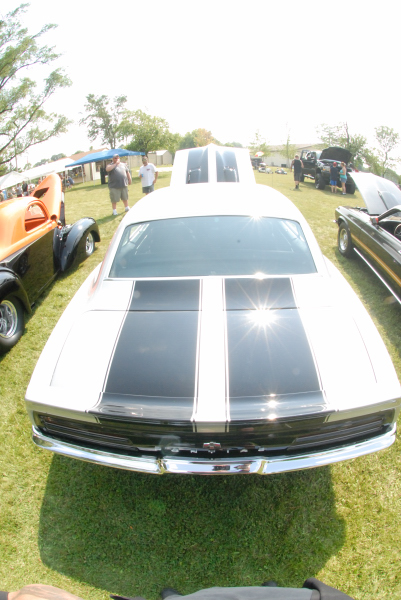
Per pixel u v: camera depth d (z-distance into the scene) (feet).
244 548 6.15
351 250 17.40
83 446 5.89
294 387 5.49
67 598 3.55
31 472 7.46
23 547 6.20
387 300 13.78
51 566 5.93
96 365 5.96
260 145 139.74
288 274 7.38
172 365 5.80
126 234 8.17
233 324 6.40
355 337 6.31
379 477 7.22
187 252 7.70
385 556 5.97
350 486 7.07
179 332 6.31
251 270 7.39
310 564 5.90
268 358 5.84
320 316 6.63
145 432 5.41
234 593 4.10
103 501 6.91
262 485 7.11
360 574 5.75
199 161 23.40
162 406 5.30
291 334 6.24
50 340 6.70
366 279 15.65
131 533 6.39
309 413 5.22
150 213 8.54
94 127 166.71
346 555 6.01
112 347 6.19
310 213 27.48
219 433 5.27
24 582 5.71
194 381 5.57
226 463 5.50
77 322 6.86
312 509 6.70
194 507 6.77
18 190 66.69
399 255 12.60
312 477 7.24
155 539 6.30
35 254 12.89
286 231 8.14
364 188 16.96
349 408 5.32
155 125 86.89
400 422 8.15
